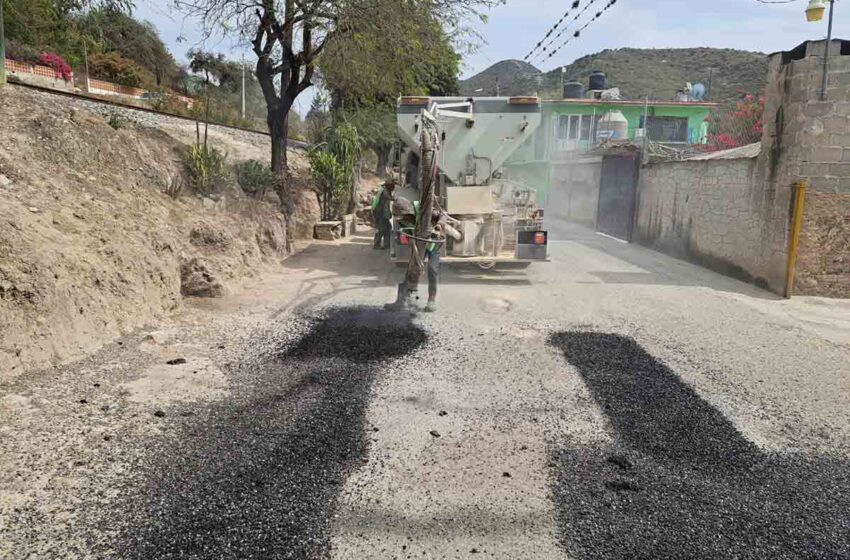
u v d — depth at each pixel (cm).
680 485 359
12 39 1769
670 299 874
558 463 381
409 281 754
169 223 802
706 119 2284
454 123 1051
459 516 321
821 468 386
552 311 780
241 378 509
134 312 618
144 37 2970
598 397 493
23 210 590
